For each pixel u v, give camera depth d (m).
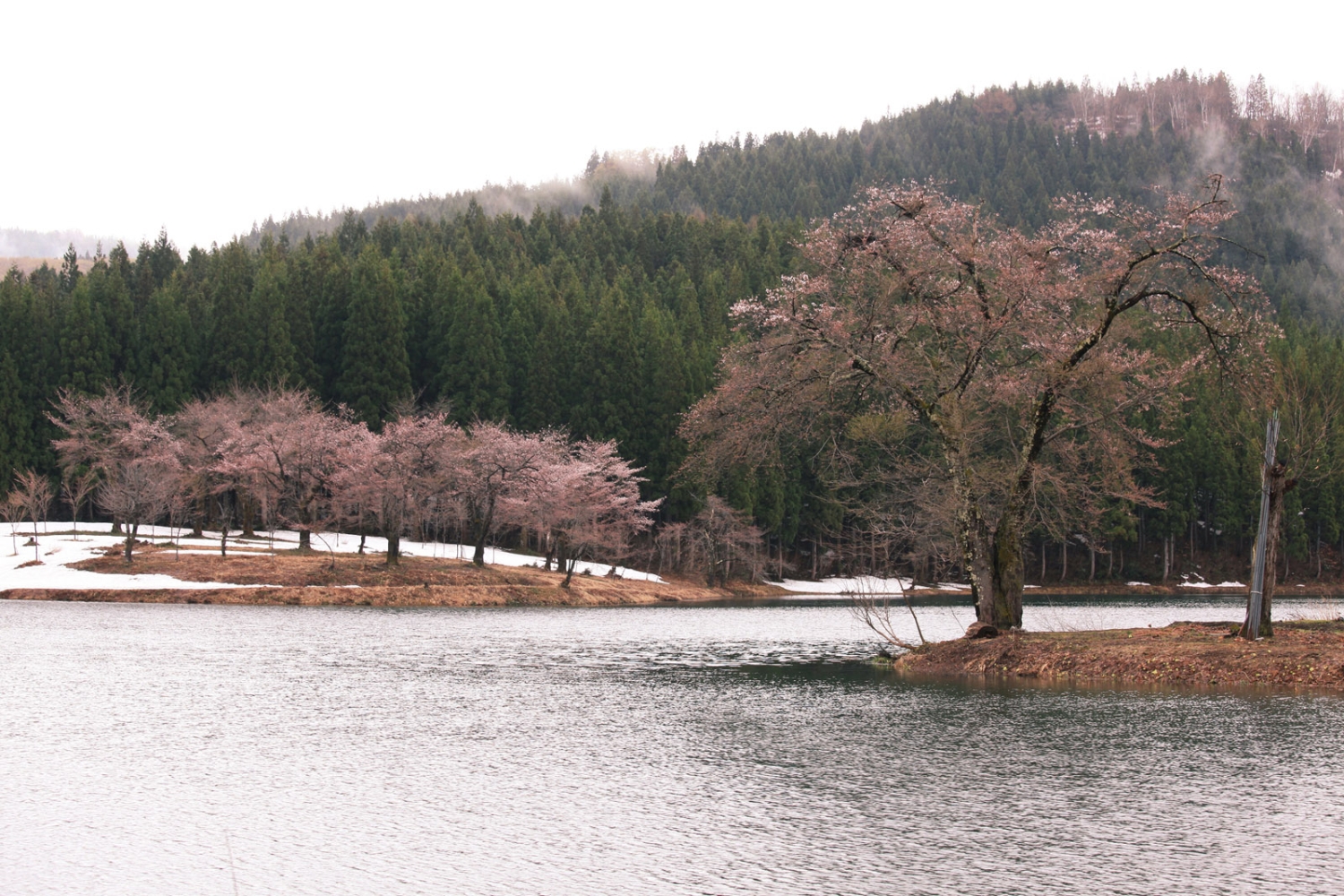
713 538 91.31
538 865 11.02
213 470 74.50
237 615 47.78
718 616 57.50
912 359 29.66
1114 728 18.80
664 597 79.62
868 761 16.23
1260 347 26.75
